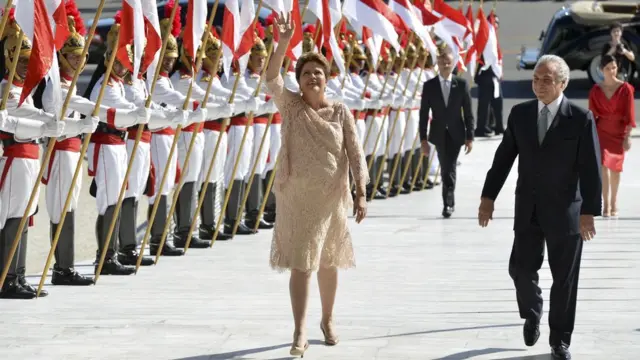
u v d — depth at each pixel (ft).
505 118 103.96
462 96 58.23
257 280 42.34
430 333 33.19
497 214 60.44
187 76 47.78
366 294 39.45
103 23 90.84
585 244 50.06
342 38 65.00
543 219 30.17
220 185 54.44
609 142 57.82
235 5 46.06
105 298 38.78
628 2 118.01
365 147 66.39
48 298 38.75
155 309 36.81
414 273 43.65
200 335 32.96
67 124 37.47
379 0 57.06
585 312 36.17
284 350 31.22
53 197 40.37
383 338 32.58
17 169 37.58
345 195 31.01
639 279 41.93
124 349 31.30
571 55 115.14
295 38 50.55
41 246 52.42
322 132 30.53
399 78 71.00
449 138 58.75
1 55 36.24
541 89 30.17
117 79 41.65
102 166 42.47
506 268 44.68
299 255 30.25
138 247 50.26
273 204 56.95
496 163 31.30
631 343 31.99
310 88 30.81
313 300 38.29
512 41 156.15
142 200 60.54
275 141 55.77
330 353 30.89
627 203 62.95
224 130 49.24
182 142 48.49
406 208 63.16
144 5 40.70
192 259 47.16
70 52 38.01
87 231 55.62
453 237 52.95
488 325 34.27
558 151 29.99
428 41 60.29
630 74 112.78
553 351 30.27
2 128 34.94
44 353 30.89
